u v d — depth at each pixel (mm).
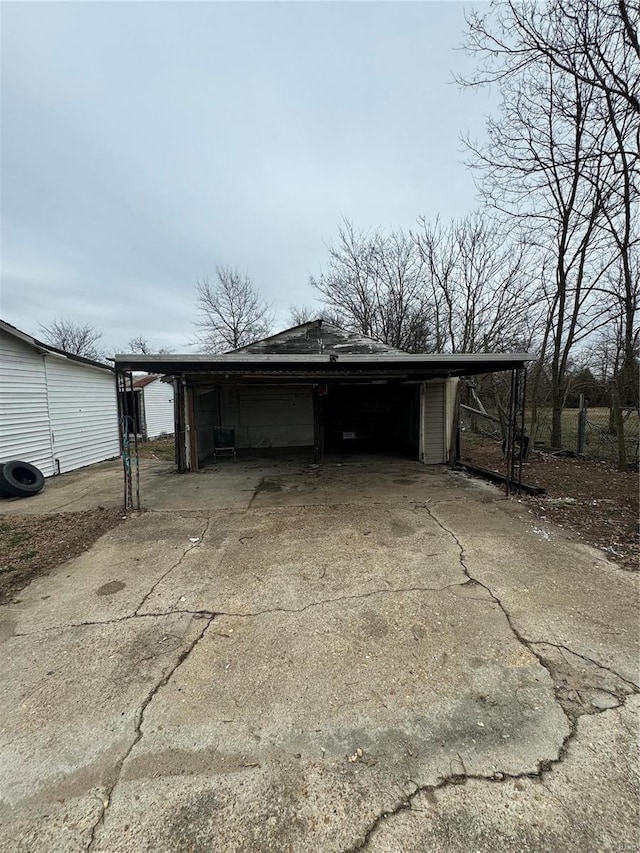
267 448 11664
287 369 6512
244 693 1983
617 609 2676
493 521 4637
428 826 1326
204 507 5539
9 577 3410
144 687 2041
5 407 7020
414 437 9555
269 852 1264
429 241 15227
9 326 6785
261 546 4027
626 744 1624
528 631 2445
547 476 6949
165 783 1506
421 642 2369
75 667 2215
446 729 1729
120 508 5570
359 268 17969
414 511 5117
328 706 1883
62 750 1667
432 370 6828
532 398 10258
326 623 2600
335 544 4027
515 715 1797
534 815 1352
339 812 1383
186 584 3211
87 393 9828
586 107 7555
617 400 7516
